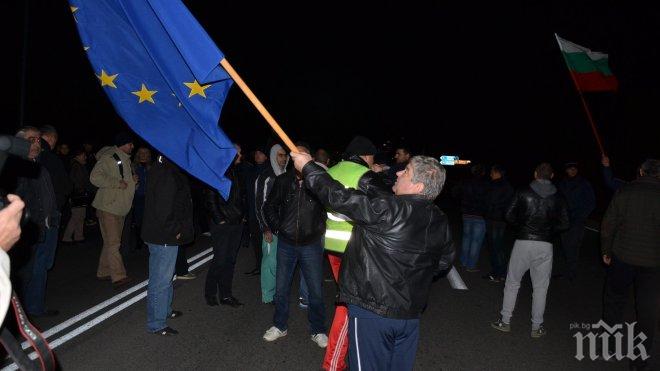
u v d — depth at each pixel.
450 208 20.22
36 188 4.79
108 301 5.82
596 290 7.28
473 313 5.98
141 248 8.92
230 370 4.20
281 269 4.79
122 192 6.39
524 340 5.14
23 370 1.48
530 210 5.09
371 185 3.64
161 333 4.84
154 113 3.01
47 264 5.26
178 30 2.59
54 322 5.10
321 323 4.76
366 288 2.69
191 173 3.08
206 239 10.02
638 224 4.43
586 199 7.63
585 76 6.90
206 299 5.84
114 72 2.92
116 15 2.87
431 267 2.80
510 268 5.32
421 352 4.76
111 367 4.12
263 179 5.81
